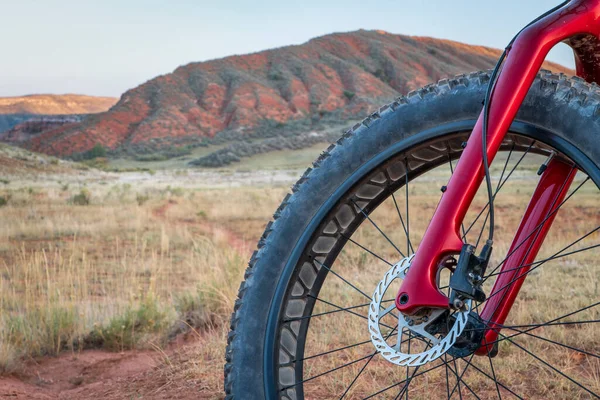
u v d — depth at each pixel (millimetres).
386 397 2994
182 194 37906
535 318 4398
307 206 1513
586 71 1443
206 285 5977
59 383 4168
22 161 81625
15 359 4531
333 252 1582
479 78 1395
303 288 1545
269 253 1510
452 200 1216
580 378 3078
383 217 20219
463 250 1188
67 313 5367
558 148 1266
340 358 3703
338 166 1509
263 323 1478
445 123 1411
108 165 198000
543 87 1290
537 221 1547
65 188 45969
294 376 1530
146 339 5113
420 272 1215
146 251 14750
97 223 20688
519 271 1560
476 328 1359
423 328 1263
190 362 3842
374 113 1517
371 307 1355
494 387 3070
